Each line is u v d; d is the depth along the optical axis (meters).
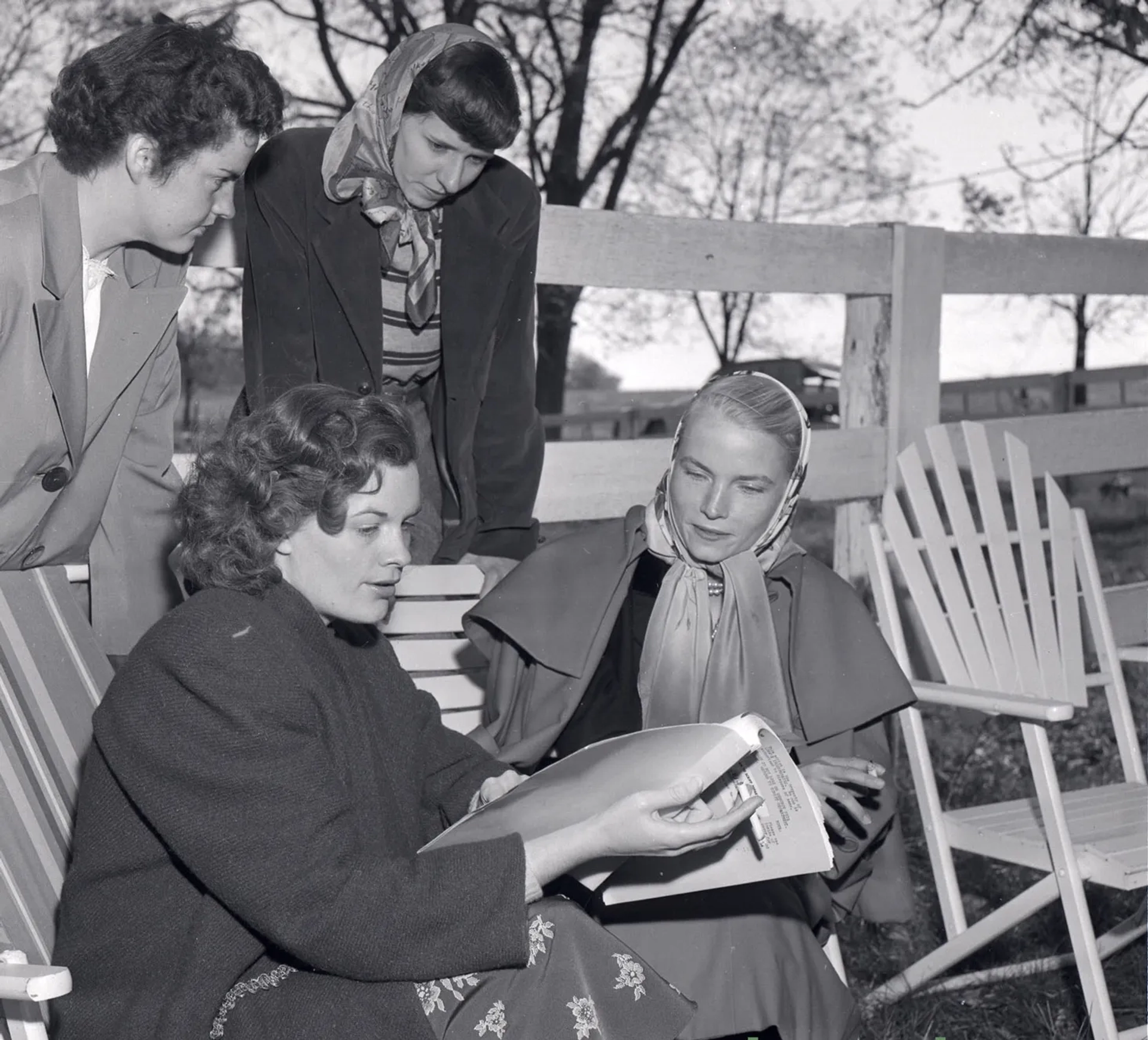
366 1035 1.53
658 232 3.61
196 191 2.12
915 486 3.29
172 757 1.57
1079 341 13.12
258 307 2.63
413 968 1.54
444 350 2.71
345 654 1.84
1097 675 3.42
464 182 2.58
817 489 3.98
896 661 2.35
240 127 2.11
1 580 2.09
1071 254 4.43
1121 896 3.48
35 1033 1.57
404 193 2.57
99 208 2.12
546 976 1.59
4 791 1.87
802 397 12.00
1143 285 4.56
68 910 1.68
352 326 2.61
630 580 2.39
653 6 12.97
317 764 1.60
